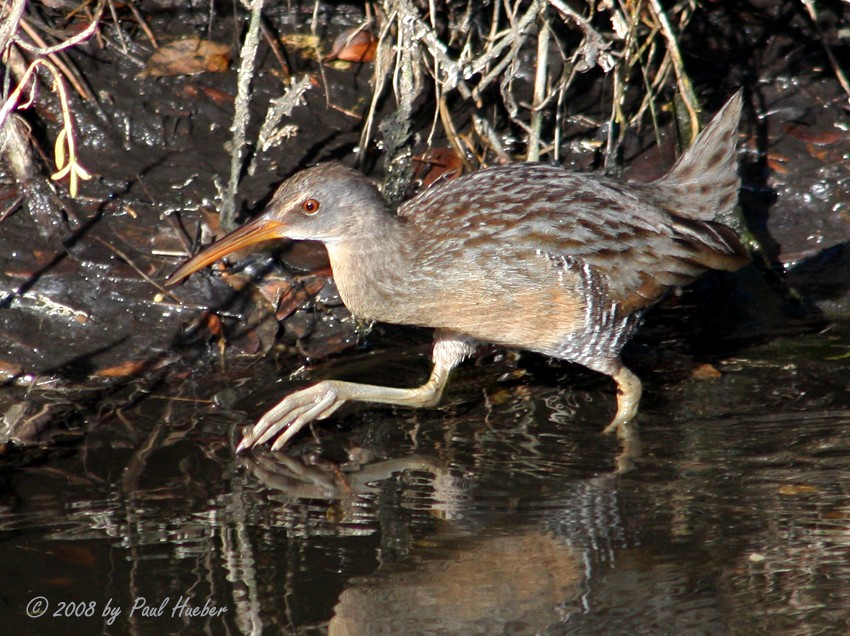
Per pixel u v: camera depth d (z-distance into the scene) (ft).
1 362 30.40
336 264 29.55
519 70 37.55
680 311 34.83
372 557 23.97
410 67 32.50
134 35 37.17
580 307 29.01
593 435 28.89
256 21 31.32
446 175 35.58
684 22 37.81
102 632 21.62
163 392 30.14
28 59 34.73
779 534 24.62
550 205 28.89
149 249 33.14
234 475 26.78
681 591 23.17
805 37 39.29
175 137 35.50
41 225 33.09
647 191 30.42
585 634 22.02
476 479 26.86
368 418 29.89
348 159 35.91
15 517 24.71
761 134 38.01
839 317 34.01
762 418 29.32
